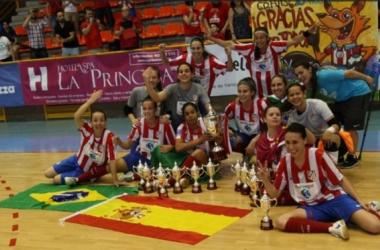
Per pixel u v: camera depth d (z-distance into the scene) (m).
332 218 3.43
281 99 4.80
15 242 3.51
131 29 9.26
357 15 5.37
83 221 3.85
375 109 8.34
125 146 5.17
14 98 9.82
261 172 3.50
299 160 3.40
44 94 9.56
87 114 10.04
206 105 5.29
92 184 5.10
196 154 4.87
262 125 5.11
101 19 10.88
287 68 5.77
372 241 3.09
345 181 3.41
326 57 5.59
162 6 11.61
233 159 5.88
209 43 8.17
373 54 5.39
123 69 8.86
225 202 4.18
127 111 5.72
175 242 3.31
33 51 10.66
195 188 4.55
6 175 5.81
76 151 7.07
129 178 5.14
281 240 3.23
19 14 13.10
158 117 5.19
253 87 5.06
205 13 8.54
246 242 3.24
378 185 4.34
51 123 10.03
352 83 4.82
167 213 3.93
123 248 3.26
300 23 5.63
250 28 8.35
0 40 10.78
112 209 4.10
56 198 4.56
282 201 3.98
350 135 4.60
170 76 8.49
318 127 4.50
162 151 5.01
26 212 4.24
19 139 8.49
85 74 9.17
